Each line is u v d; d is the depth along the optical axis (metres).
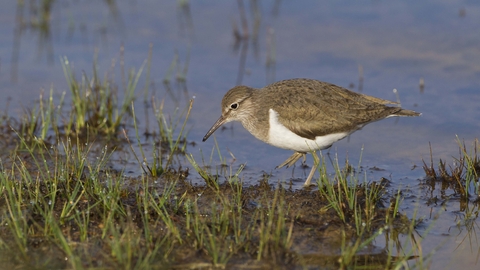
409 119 19.84
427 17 25.59
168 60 23.84
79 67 23.00
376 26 25.36
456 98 20.59
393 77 22.05
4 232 13.04
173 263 12.06
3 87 21.73
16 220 12.68
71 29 26.02
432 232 13.62
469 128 18.88
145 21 26.72
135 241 12.55
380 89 21.28
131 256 12.13
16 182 14.89
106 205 13.68
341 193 14.83
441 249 12.99
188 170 16.70
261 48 24.70
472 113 19.67
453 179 16.08
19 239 12.56
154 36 25.47
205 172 15.83
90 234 13.00
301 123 15.82
